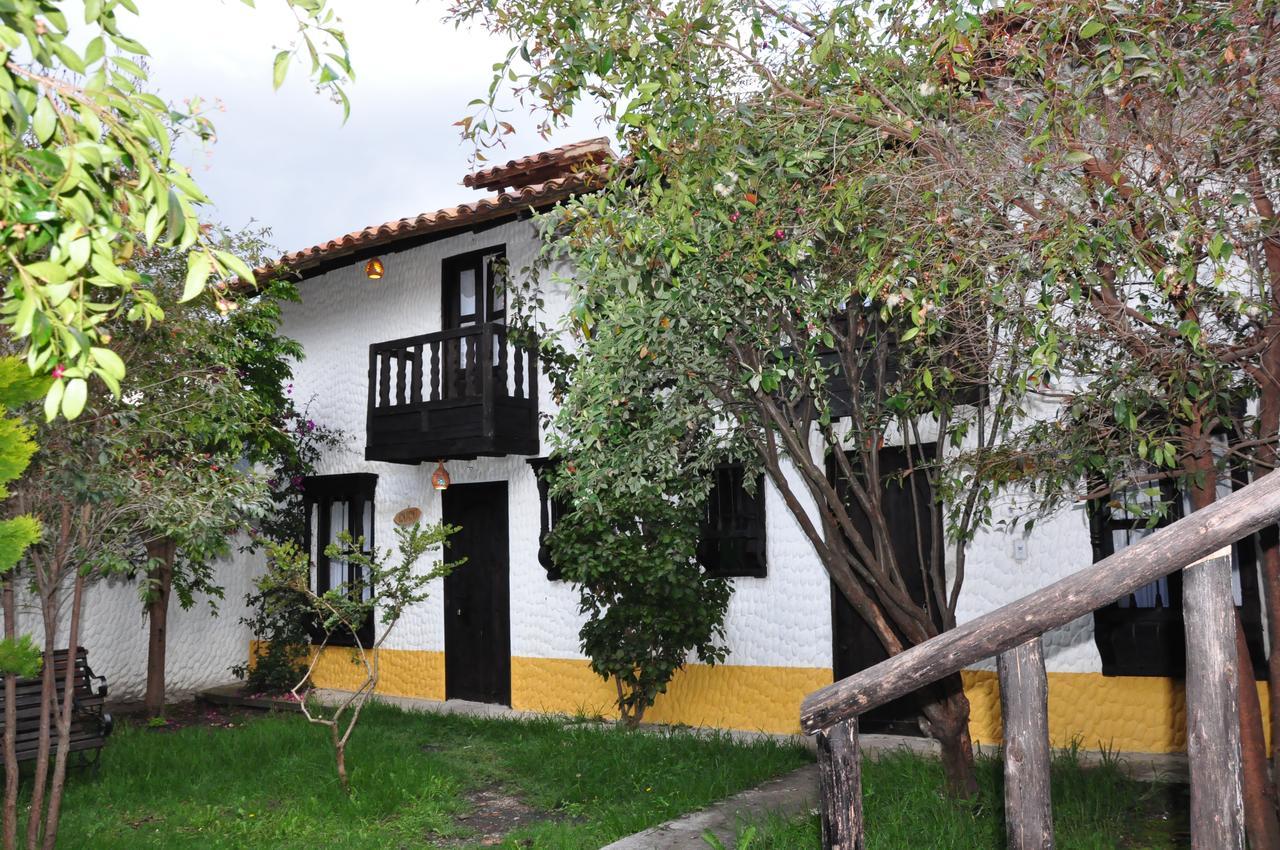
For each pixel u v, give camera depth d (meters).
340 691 13.34
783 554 9.95
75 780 8.23
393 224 11.89
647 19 5.06
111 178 2.14
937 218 4.66
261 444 12.28
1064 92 4.43
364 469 13.49
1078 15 4.31
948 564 8.80
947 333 5.88
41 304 1.97
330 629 8.53
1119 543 7.97
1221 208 4.07
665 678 9.93
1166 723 7.68
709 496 10.50
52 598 5.69
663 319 6.03
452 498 12.64
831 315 6.35
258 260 11.70
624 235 5.76
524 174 12.59
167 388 7.32
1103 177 4.40
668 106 5.13
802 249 5.63
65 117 1.99
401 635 12.97
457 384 11.67
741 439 7.33
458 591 12.52
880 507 6.44
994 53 4.94
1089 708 8.02
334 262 13.80
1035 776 1.67
